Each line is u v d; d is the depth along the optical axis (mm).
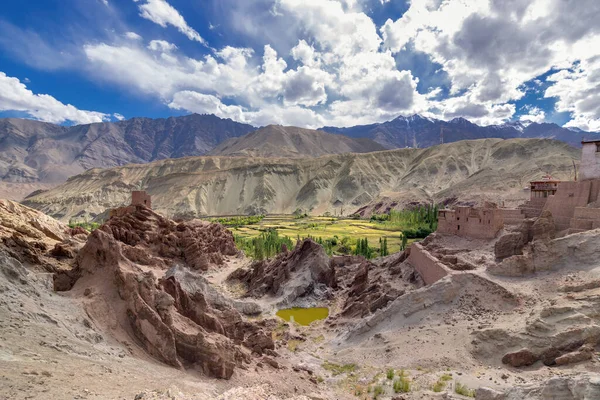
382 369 41281
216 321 41625
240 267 110688
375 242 158125
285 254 104438
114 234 100375
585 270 44562
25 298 30172
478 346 39375
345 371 44125
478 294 48469
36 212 73625
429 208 183250
